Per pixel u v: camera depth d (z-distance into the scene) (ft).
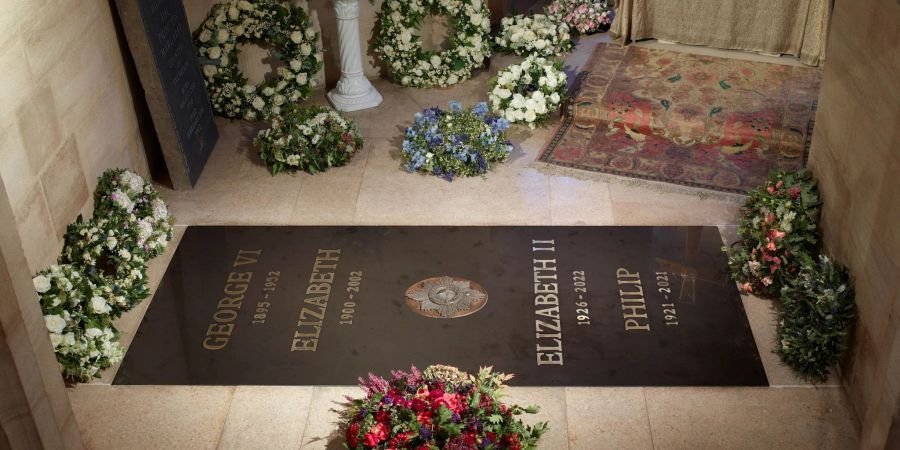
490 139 21.68
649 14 26.50
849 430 14.33
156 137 22.29
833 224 16.22
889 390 10.41
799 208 17.10
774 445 14.08
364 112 24.88
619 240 19.06
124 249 17.28
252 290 17.81
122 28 20.20
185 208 20.56
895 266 13.00
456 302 17.29
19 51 15.44
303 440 14.42
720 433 14.34
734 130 22.30
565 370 15.64
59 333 14.67
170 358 16.16
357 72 25.04
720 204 20.21
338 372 15.72
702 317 16.79
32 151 15.88
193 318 17.11
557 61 24.08
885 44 13.91
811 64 24.95
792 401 14.92
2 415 10.32
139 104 21.29
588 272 18.08
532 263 18.38
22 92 15.55
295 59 24.71
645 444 14.17
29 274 10.44
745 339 16.25
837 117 16.33
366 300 17.43
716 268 18.12
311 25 25.46
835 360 15.38
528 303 17.25
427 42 26.71
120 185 18.58
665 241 19.01
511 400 15.02
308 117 22.11
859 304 14.60
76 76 17.79
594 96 23.91
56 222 16.79
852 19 15.61
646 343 16.20
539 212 20.11
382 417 12.90
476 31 25.73
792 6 24.66
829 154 16.74
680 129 22.74
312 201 20.74
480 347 16.19
